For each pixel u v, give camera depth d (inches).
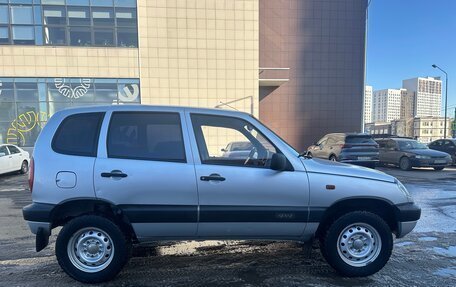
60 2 797.9
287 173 152.6
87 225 148.9
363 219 154.9
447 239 216.7
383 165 710.5
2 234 230.7
